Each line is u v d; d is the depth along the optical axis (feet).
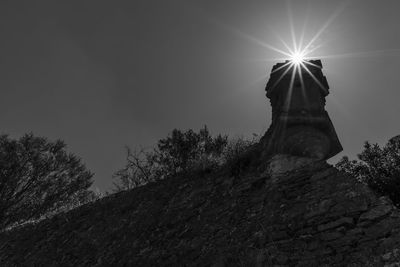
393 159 25.39
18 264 27.20
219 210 18.95
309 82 21.16
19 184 46.62
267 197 17.35
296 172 17.58
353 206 13.82
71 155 52.85
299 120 19.67
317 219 14.29
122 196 28.73
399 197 20.20
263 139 21.53
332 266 12.20
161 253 18.58
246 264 14.26
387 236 12.00
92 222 27.17
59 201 49.08
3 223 44.21
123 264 19.71
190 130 42.27
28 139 49.55
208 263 15.66
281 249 14.05
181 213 21.07
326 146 19.06
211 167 23.98
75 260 23.34
